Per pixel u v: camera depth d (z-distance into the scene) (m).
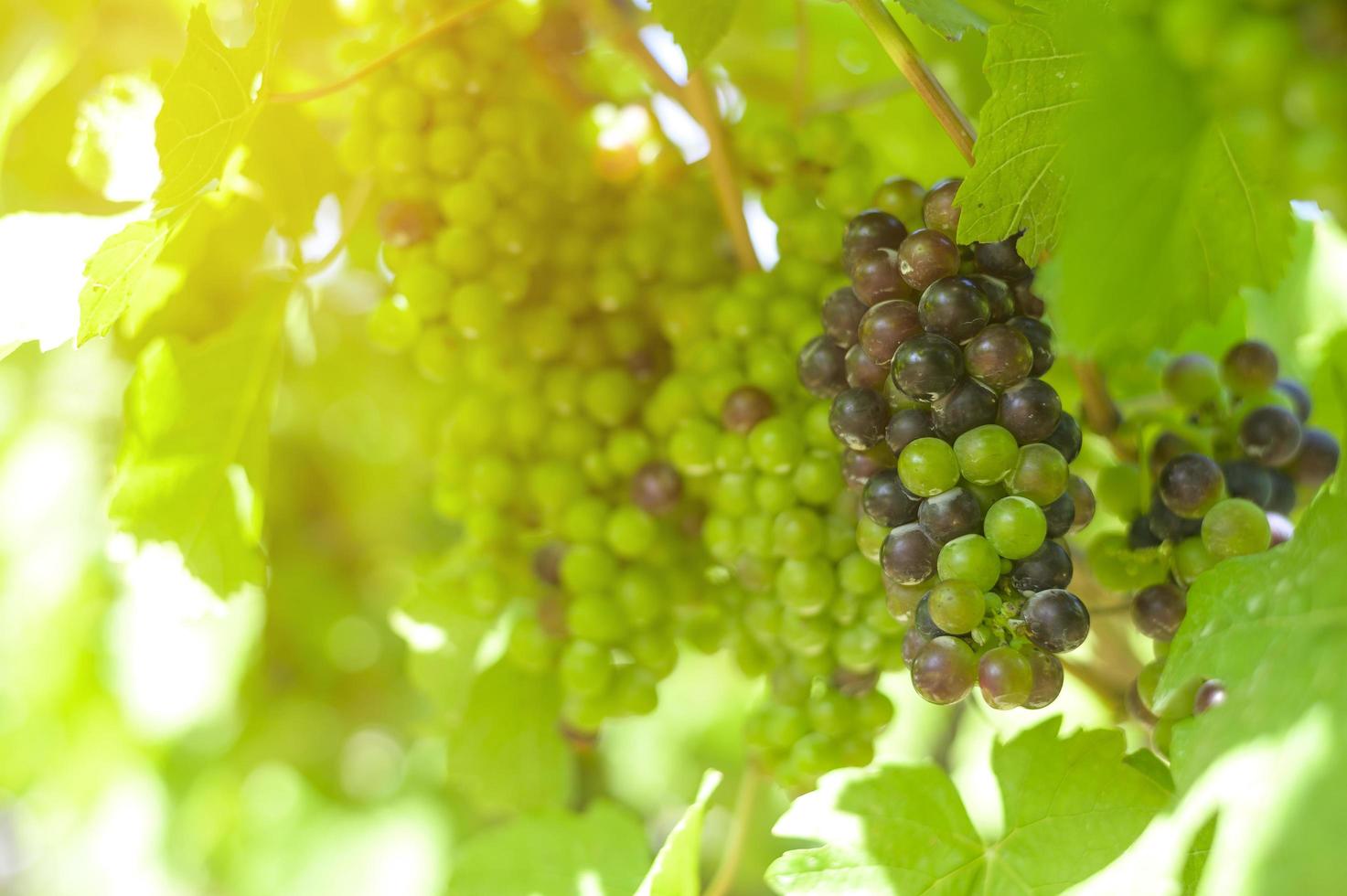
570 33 0.96
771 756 0.91
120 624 1.29
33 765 1.33
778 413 0.90
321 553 1.42
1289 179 0.73
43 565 1.30
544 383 0.95
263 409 0.96
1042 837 0.86
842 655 0.89
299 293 0.97
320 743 1.44
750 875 1.36
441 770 1.43
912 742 1.36
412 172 0.92
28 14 1.01
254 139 0.93
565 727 0.96
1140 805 0.85
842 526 0.88
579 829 0.94
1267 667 0.79
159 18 1.02
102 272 0.85
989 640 0.80
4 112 0.98
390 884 1.38
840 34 1.02
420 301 0.92
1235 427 0.89
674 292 0.94
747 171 0.93
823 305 0.85
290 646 1.39
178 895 1.42
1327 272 0.98
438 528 1.44
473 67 0.92
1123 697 0.94
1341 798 0.74
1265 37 0.72
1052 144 0.82
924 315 0.81
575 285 0.94
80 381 1.28
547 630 0.94
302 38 0.95
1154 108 0.77
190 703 1.30
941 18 0.85
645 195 0.94
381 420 1.25
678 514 0.93
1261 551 0.83
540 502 0.94
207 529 0.95
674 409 0.92
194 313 0.96
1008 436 0.81
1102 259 0.77
